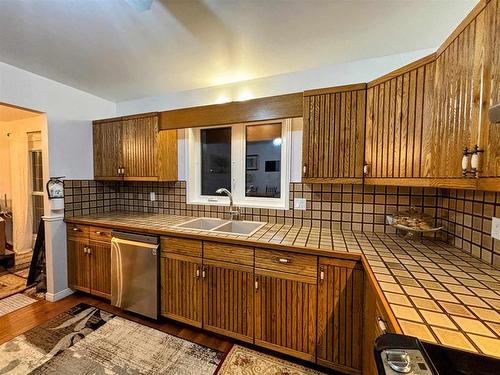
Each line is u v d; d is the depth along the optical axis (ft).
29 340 6.14
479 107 2.99
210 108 7.16
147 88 8.61
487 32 2.85
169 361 5.53
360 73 6.52
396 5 4.39
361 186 6.59
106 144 9.00
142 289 6.90
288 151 7.33
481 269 3.96
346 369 4.96
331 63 6.70
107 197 9.92
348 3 4.33
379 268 4.00
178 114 7.66
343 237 5.95
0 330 6.55
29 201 12.23
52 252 8.09
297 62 6.61
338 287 4.96
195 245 6.30
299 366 5.43
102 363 5.43
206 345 6.07
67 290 8.52
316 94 5.90
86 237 8.06
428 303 2.88
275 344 5.54
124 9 4.47
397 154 4.92
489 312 2.69
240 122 6.84
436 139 4.14
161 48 5.90
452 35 3.64
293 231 6.57
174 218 8.38
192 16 4.68
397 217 5.90
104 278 7.81
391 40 5.55
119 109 10.14
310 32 5.23
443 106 3.92
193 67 6.91
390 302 2.91
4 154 13.24
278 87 7.43
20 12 4.53
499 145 2.65
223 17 4.72
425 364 1.89
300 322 5.30
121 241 7.14
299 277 5.27
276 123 7.83
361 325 4.81
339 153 5.75
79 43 5.68
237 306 5.90
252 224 7.63
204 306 6.26
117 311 7.52
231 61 6.57
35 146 11.92
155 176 8.13
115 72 7.32
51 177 8.09
